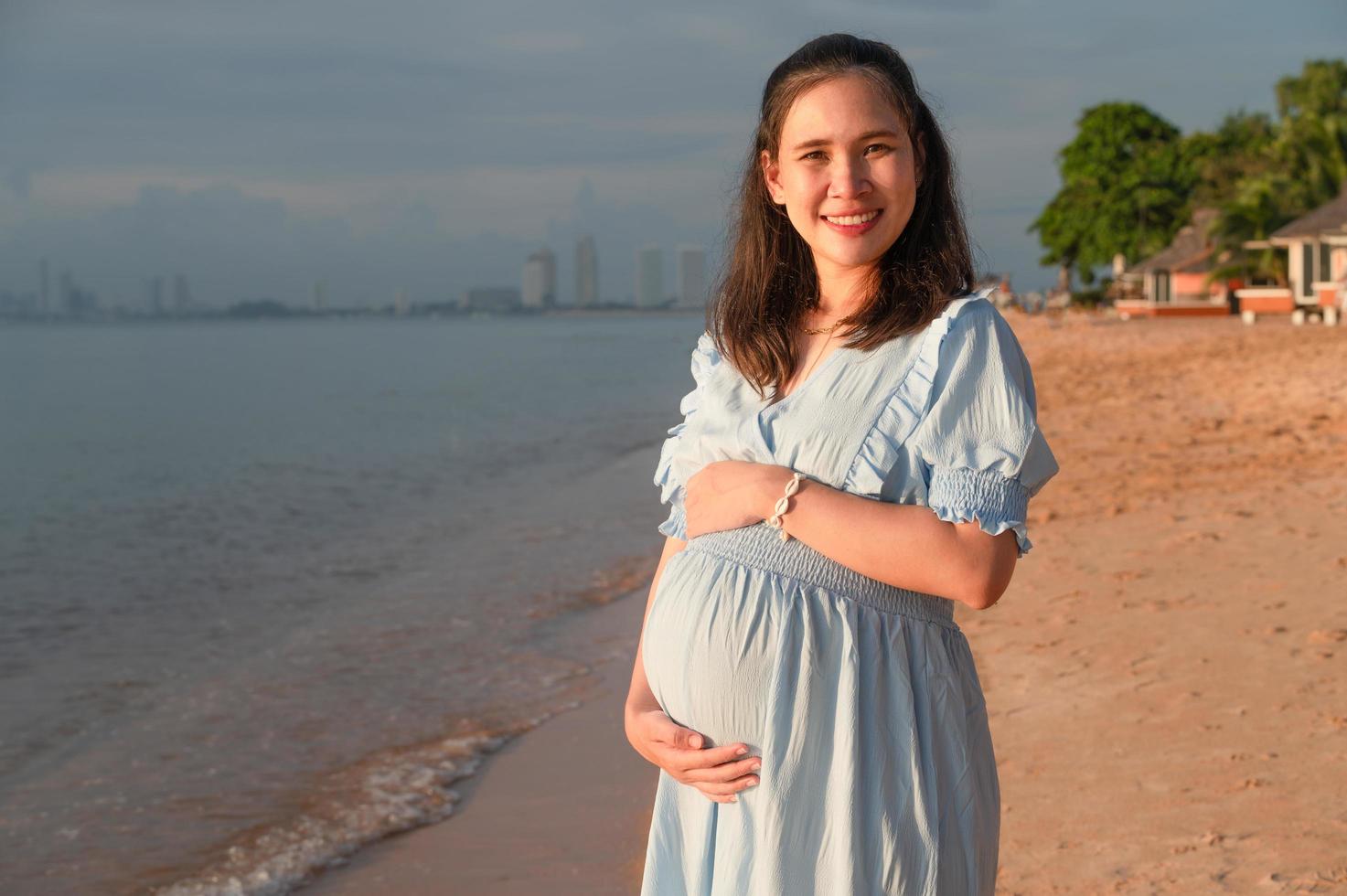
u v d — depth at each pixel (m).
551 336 151.12
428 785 4.84
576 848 4.16
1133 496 9.66
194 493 17.20
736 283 1.92
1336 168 45.94
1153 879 3.32
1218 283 52.03
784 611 1.71
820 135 1.77
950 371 1.67
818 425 1.71
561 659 6.74
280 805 4.71
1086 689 5.01
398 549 11.10
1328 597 6.06
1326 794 3.75
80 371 73.19
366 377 57.09
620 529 11.52
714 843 1.76
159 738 5.65
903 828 1.64
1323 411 14.73
